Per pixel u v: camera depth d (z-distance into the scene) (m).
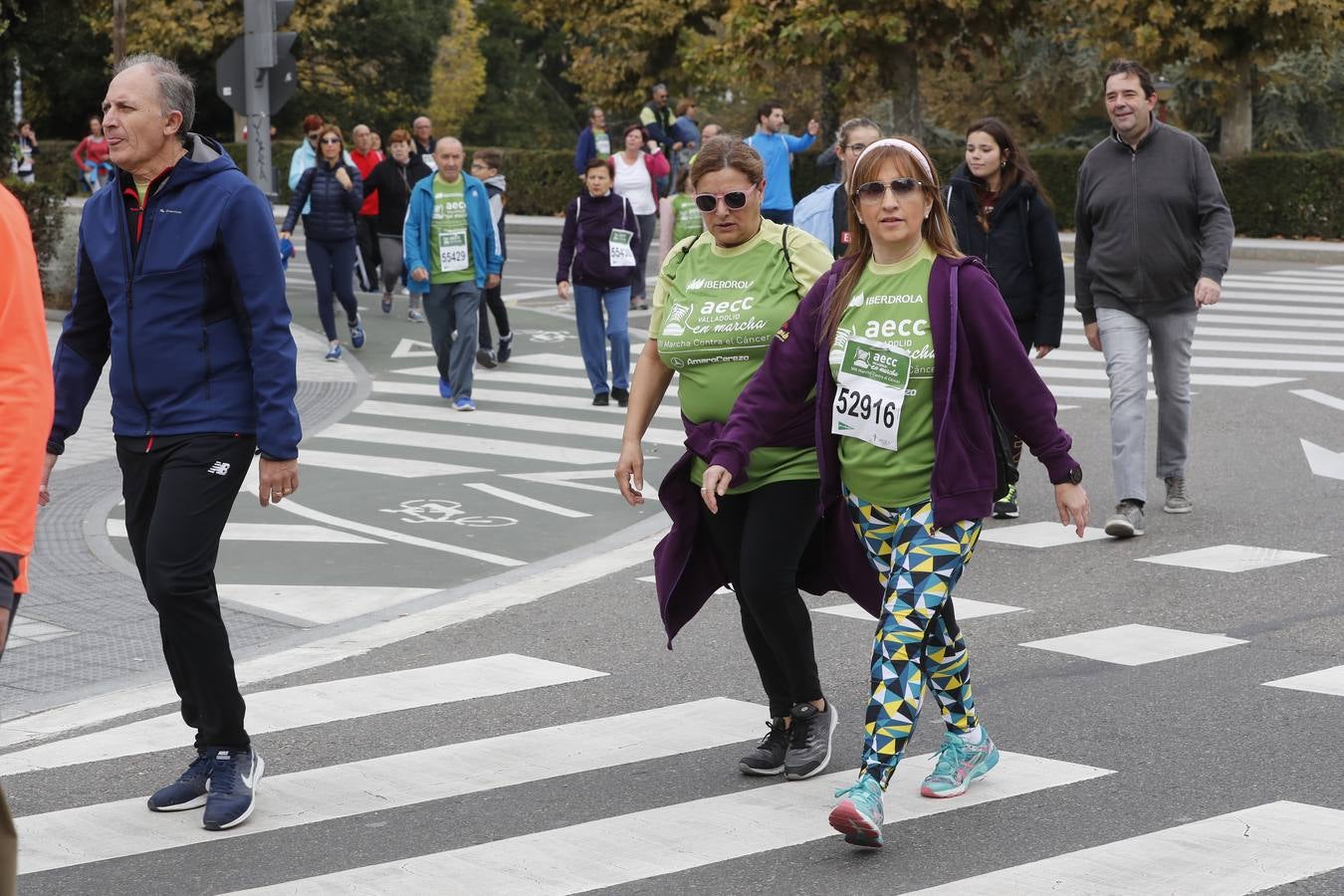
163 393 4.84
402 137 18.91
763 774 5.22
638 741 5.61
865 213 4.65
